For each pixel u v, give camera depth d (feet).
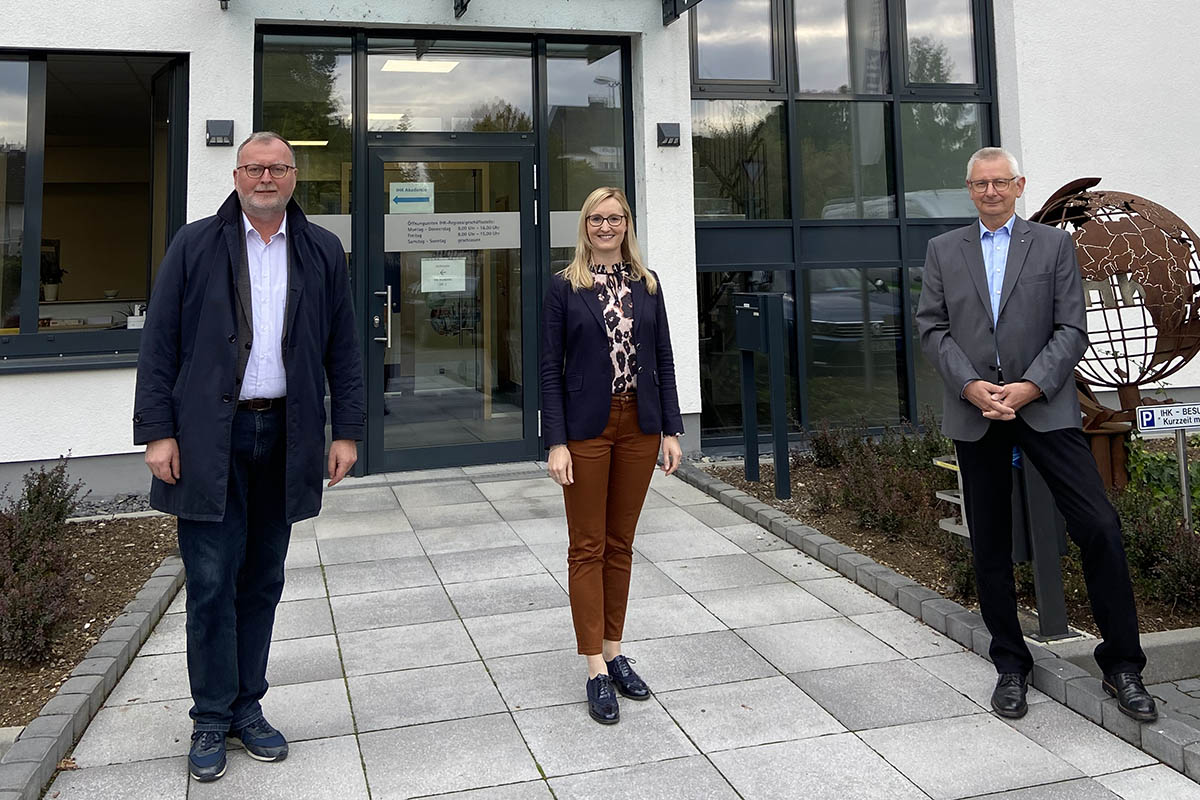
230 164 19.95
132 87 25.22
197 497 8.19
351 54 21.36
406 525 17.58
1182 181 26.11
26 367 18.67
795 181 24.32
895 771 8.69
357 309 21.43
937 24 25.53
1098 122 25.52
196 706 8.73
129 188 38.42
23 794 7.97
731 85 23.95
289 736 9.44
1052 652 10.91
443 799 8.25
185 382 8.32
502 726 9.64
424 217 21.88
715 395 24.11
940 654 11.46
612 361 9.91
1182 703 10.74
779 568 14.93
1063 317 9.59
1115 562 9.25
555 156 22.79
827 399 24.66
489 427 22.50
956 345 10.07
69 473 19.12
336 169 21.38
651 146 22.65
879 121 25.08
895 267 25.07
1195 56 26.08
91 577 14.24
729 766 8.79
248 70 20.04
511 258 22.45
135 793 8.38
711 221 23.95
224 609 8.68
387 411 21.77
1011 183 9.83
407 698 10.32
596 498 9.97
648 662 11.30
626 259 10.42
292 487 8.61
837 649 11.65
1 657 11.03
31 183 19.34
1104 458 15.62
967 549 13.11
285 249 8.77
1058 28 25.20
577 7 22.00
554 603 13.39
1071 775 8.60
